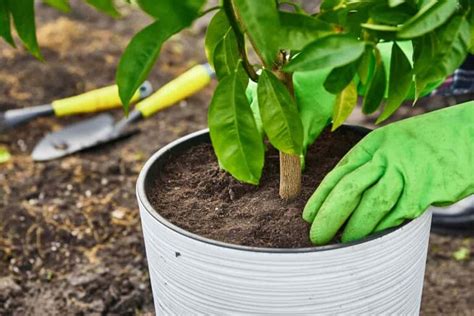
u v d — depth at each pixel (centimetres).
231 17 91
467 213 168
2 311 152
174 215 107
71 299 155
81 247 166
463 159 101
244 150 96
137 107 201
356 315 102
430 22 86
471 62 162
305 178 112
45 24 268
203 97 229
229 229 104
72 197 179
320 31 89
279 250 97
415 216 101
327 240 102
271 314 101
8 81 230
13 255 163
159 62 247
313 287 99
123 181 186
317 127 113
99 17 278
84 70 239
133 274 160
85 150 199
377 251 100
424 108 212
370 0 92
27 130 208
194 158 116
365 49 91
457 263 164
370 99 100
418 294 111
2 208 173
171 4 83
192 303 104
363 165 103
